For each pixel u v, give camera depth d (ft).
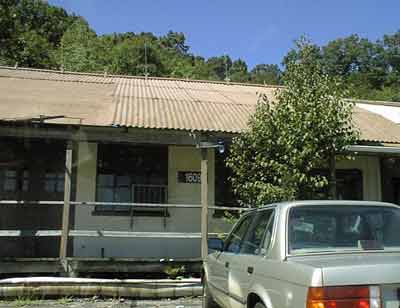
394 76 222.48
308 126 30.96
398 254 15.43
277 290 14.93
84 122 37.24
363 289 13.15
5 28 93.30
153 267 36.01
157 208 43.37
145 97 48.96
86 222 41.96
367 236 16.69
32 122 35.63
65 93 47.52
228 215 36.99
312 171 36.50
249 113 45.80
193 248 43.62
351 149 38.83
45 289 30.66
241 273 18.29
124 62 151.12
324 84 32.60
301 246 15.97
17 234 35.14
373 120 51.03
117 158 43.34
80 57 141.59
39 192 42.16
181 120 40.57
